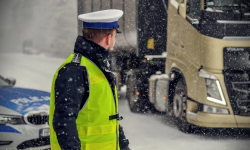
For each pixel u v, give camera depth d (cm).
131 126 724
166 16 754
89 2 971
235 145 596
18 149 466
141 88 820
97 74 221
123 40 841
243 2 622
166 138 633
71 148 201
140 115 829
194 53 635
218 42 606
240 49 609
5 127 462
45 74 1773
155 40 776
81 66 217
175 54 706
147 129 699
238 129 720
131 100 852
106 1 884
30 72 1864
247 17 612
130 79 854
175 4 702
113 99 228
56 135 204
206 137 649
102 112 221
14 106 483
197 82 629
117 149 236
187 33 657
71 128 204
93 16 229
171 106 738
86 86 216
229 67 608
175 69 704
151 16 777
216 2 618
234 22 608
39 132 471
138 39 800
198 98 627
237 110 609
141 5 788
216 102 611
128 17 823
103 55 229
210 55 610
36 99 512
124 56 868
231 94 609
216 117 609
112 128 227
